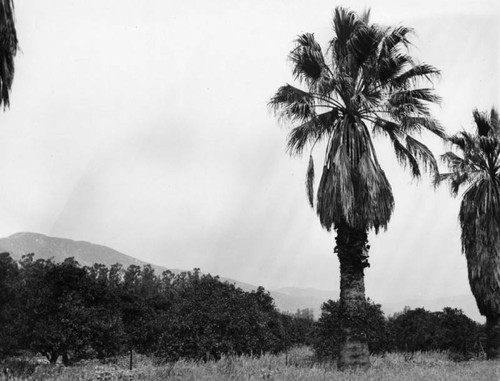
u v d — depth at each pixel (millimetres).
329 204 14828
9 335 14562
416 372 12047
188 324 17125
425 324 24734
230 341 17172
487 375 11641
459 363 16984
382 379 11227
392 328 23609
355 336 14422
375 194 14531
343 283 14789
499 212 19875
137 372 11742
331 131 16062
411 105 15000
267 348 19297
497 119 20875
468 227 20656
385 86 15680
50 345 14828
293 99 15359
